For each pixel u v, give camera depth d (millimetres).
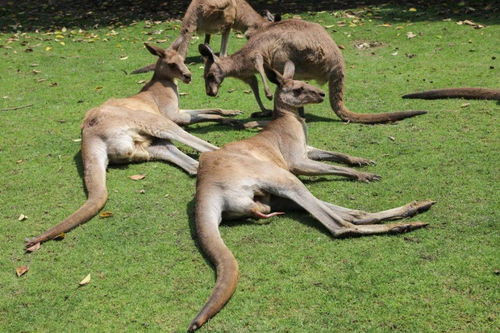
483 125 6914
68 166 6617
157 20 13070
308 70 7652
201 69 10047
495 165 5898
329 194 5641
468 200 5281
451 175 5781
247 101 8516
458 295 4043
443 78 8680
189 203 5648
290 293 4207
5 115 8250
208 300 4016
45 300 4355
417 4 12852
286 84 6016
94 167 6070
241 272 4484
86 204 5465
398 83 8672
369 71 9297
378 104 7973
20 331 4059
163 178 6207
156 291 4359
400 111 7438
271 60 7605
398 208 5059
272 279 4379
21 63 10648
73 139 7340
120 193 5906
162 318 4066
